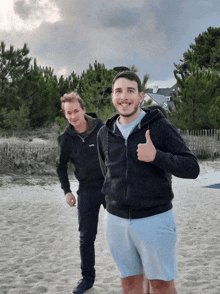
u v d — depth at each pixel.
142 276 2.21
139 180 2.00
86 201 3.00
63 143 3.03
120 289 3.20
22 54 19.97
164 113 2.74
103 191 2.17
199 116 21.41
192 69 23.39
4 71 19.50
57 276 3.58
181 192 9.68
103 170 2.38
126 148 2.03
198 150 18.59
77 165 2.99
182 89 22.22
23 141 16.23
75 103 2.86
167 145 2.01
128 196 2.00
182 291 3.13
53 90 22.86
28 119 19.42
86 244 3.06
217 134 19.91
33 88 20.78
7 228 5.68
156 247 1.98
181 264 3.90
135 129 2.02
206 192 9.66
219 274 3.56
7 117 19.08
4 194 9.41
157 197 2.00
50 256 4.25
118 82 2.04
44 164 13.74
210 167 15.80
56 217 6.58
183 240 4.92
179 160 1.89
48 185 11.16
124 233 2.07
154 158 1.86
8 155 13.65
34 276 3.55
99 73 19.00
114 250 2.15
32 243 4.85
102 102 17.94
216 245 4.64
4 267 3.84
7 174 12.37
